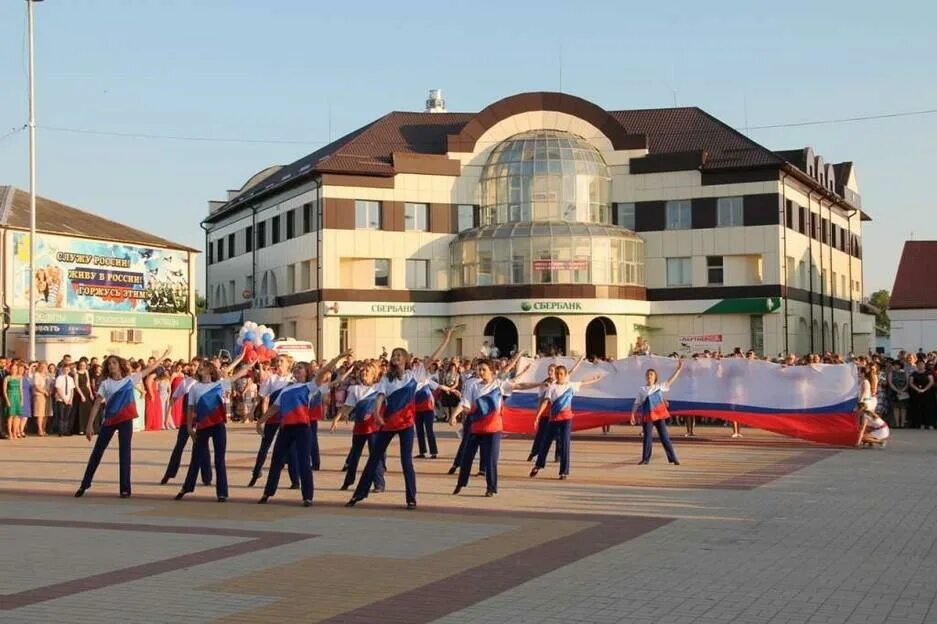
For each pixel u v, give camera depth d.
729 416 28.98
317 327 61.28
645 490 18.34
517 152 63.03
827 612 9.21
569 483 19.52
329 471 22.17
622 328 61.19
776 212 60.53
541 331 62.12
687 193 62.38
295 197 65.19
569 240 59.84
